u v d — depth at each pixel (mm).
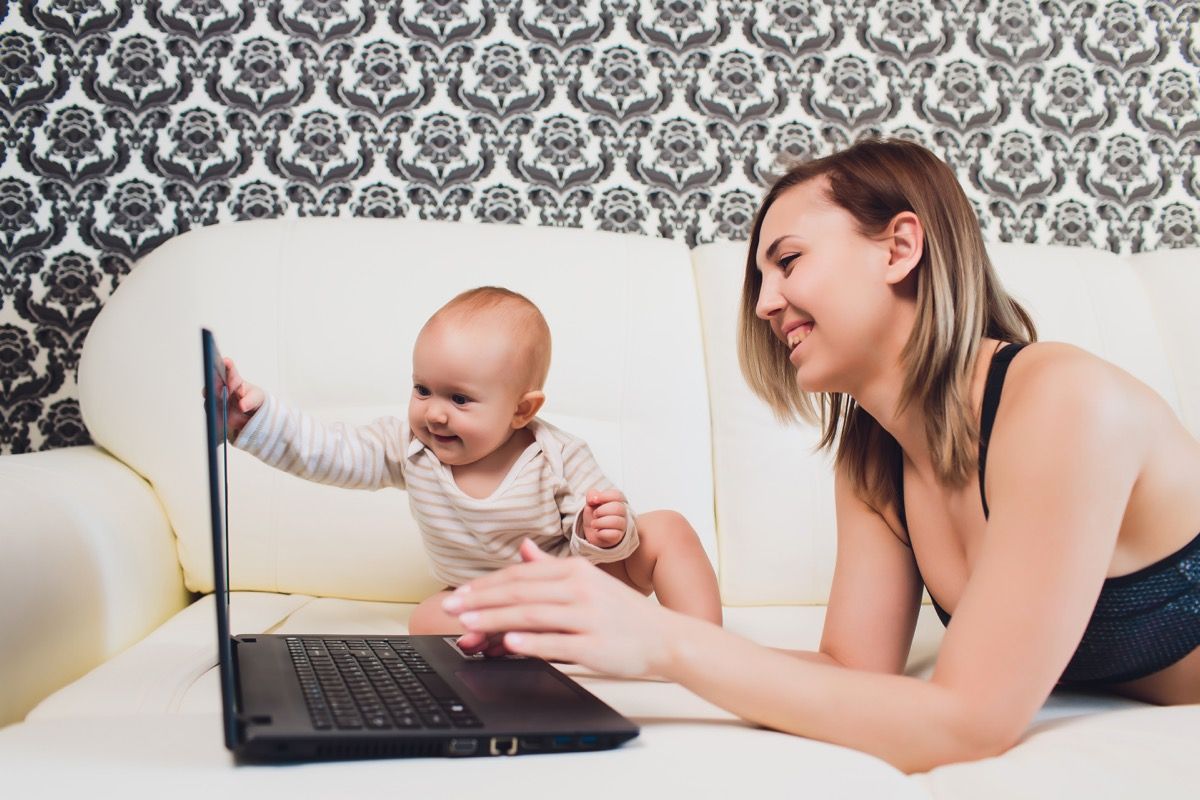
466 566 1271
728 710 737
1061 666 740
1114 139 1996
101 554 1176
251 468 1409
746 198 1885
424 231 1569
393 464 1262
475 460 1229
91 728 708
